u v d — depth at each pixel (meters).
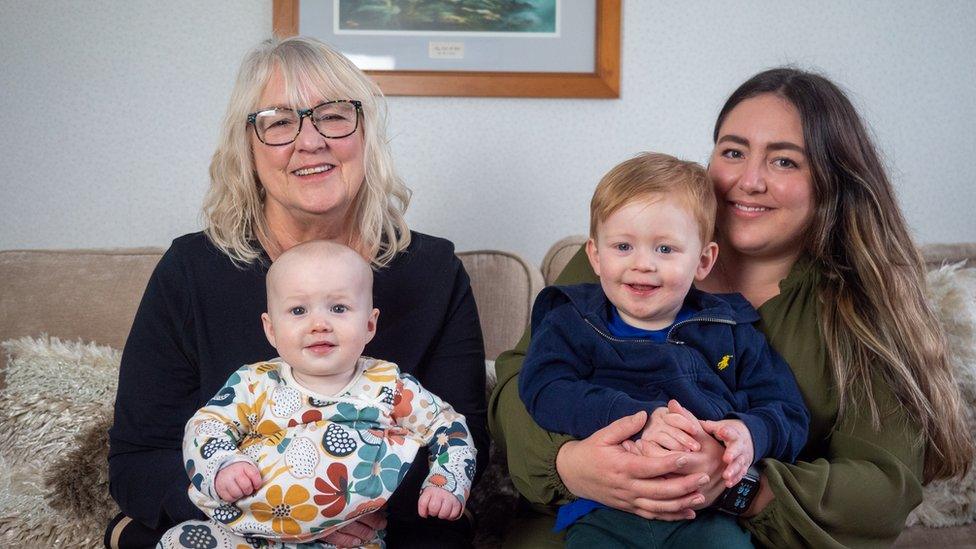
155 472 1.49
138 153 2.50
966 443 1.58
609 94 2.51
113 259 2.09
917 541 1.72
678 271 1.47
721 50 2.55
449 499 1.40
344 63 1.65
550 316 1.57
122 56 2.48
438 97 2.51
